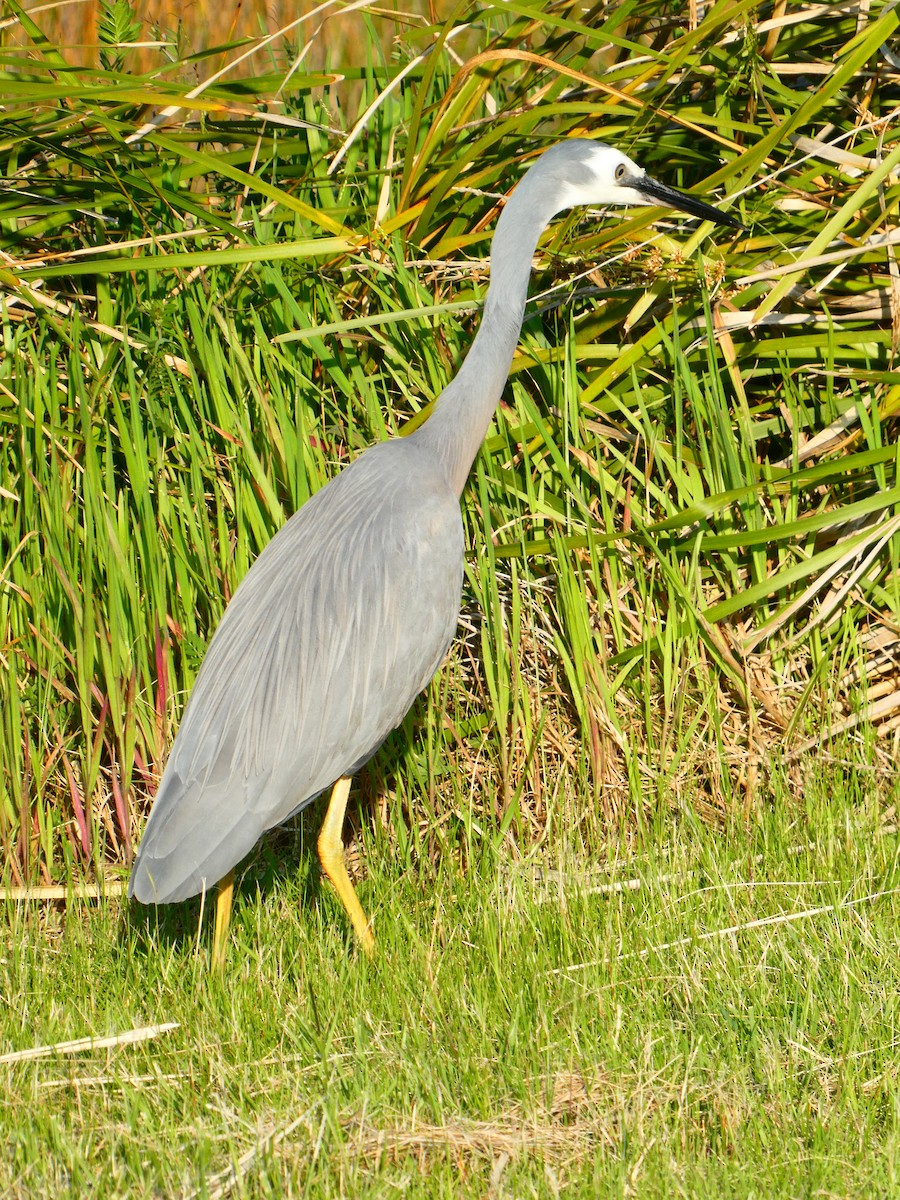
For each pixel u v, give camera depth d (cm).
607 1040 667
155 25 1116
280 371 942
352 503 807
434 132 923
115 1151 606
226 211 1005
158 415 921
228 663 775
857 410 937
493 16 1024
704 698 939
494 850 897
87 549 886
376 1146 604
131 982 770
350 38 1426
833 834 855
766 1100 629
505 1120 624
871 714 961
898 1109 603
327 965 765
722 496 886
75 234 989
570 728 954
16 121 950
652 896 815
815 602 970
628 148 973
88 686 886
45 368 952
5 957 815
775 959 730
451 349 959
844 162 930
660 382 983
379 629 784
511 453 958
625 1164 581
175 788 747
